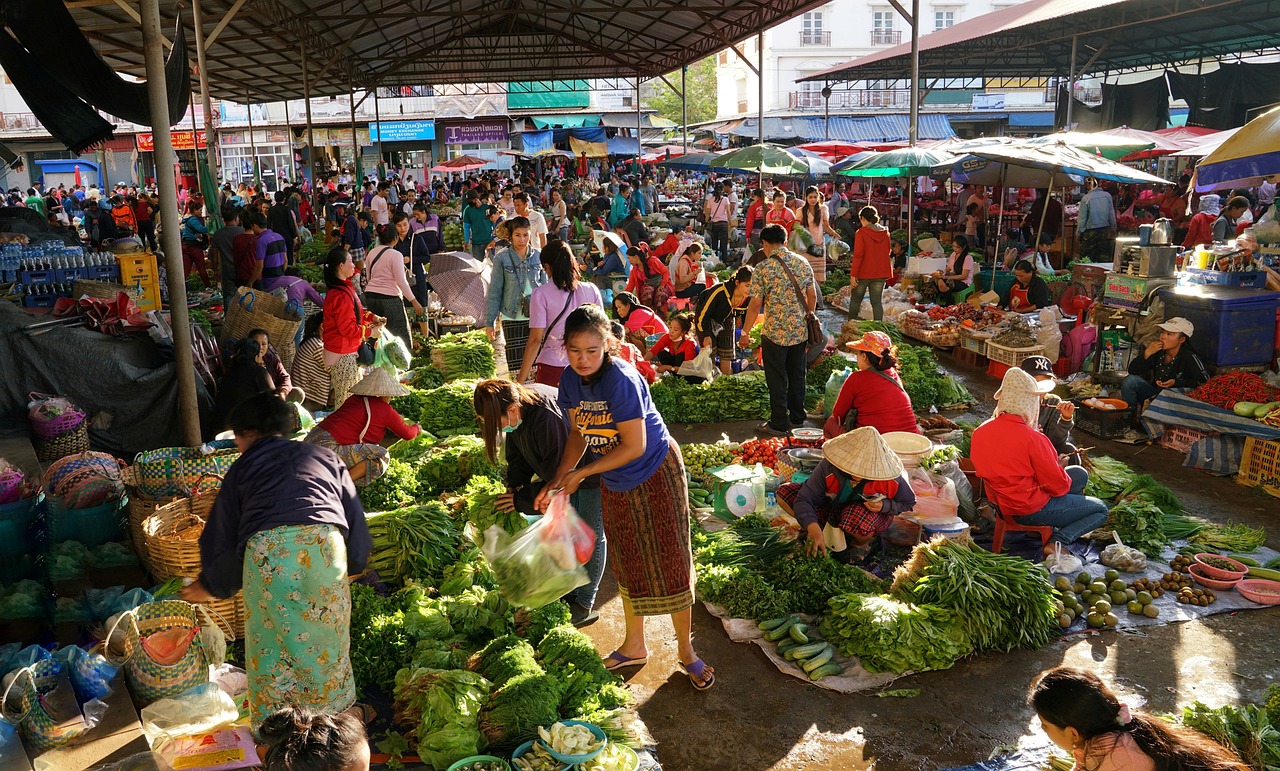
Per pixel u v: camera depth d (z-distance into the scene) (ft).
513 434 15.08
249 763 11.68
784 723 13.89
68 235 49.78
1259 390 24.11
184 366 22.97
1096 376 29.68
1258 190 56.95
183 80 30.22
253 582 11.50
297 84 103.71
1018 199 78.43
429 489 21.52
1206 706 12.42
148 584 17.35
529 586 13.76
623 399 13.30
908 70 111.34
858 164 52.16
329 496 11.83
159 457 18.66
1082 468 20.38
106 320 26.30
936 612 15.71
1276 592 17.31
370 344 31.32
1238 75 80.84
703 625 17.04
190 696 12.96
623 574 14.52
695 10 72.28
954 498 19.58
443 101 149.28
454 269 44.50
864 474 17.63
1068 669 9.26
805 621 16.63
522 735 12.64
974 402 31.96
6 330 24.21
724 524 20.66
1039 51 97.04
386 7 72.74
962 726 13.73
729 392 29.50
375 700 14.23
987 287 45.47
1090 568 18.38
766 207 61.46
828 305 50.47
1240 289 27.20
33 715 11.97
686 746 13.39
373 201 70.33
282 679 11.76
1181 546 19.57
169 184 22.11
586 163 151.74
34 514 17.54
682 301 39.60
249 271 35.86
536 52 105.29
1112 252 54.65
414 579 17.30
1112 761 8.75
